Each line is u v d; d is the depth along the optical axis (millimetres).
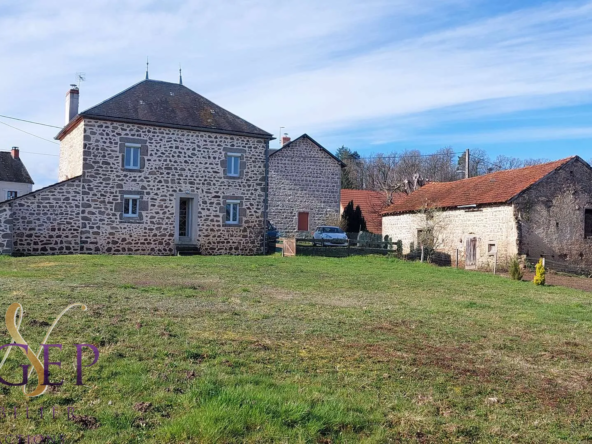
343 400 4730
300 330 7453
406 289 12969
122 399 4469
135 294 9570
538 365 6449
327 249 21703
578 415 4879
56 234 18562
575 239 21594
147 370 5195
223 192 21562
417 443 4090
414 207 26250
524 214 20562
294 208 30594
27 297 8352
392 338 7340
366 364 6008
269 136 22406
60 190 18656
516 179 22391
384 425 4344
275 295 10727
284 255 21312
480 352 6891
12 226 17719
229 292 10742
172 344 6188
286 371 5547
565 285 16906
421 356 6504
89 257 16703
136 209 19984
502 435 4332
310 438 3969
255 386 4895
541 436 4352
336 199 31625
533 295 13219
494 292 13359
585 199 21938
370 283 13672
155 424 4059
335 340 7004
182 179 20781
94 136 19266
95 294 9156
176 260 16922
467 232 22906
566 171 21547
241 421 4082
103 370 5094
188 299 9500
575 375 6102
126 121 19641
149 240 20125
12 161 39781
